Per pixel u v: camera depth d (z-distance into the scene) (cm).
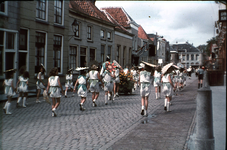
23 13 1348
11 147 441
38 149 432
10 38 383
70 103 993
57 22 1700
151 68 733
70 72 1207
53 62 1678
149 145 443
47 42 1584
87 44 2217
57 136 516
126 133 530
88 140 486
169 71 802
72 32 1967
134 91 1546
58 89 726
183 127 578
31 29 1425
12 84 445
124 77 1319
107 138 499
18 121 650
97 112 795
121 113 779
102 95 1311
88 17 2181
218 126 356
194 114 746
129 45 3294
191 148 422
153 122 640
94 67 917
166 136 501
